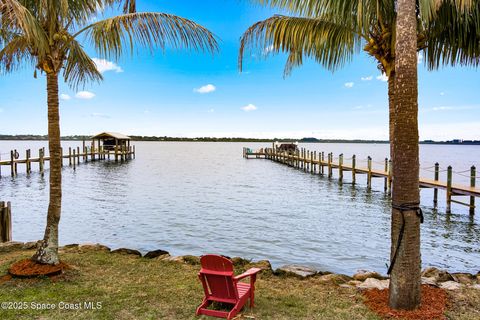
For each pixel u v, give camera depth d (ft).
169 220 47.47
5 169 130.00
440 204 62.95
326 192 76.18
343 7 19.69
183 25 18.62
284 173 119.34
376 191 77.92
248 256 33.01
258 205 59.72
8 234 28.40
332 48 22.63
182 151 343.05
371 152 320.70
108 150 173.27
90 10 20.18
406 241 14.98
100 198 65.21
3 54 20.20
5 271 20.22
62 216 49.55
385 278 21.85
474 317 14.87
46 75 19.43
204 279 15.53
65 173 113.09
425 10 15.57
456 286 18.79
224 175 111.14
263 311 15.90
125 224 45.06
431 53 23.22
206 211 53.98
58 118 19.80
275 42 22.18
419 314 14.83
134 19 18.30
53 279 19.12
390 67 21.12
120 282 19.40
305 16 21.67
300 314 15.61
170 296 17.52
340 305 16.61
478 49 21.71
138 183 88.22
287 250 34.83
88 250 26.23
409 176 14.70
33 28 16.14
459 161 178.29
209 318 15.19
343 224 46.14
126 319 14.94
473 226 46.32
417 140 14.73
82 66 25.02
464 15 19.80
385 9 19.90
